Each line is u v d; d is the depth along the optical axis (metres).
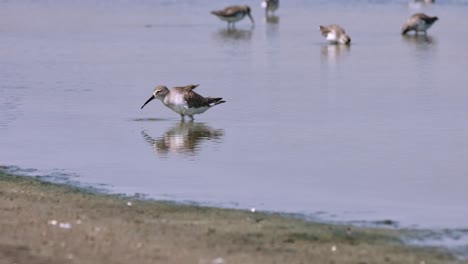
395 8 49.34
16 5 49.25
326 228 14.52
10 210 15.11
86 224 14.37
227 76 29.66
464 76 29.64
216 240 13.70
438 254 13.38
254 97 26.17
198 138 21.22
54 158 19.25
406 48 36.41
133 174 18.00
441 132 21.72
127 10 48.12
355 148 20.20
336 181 17.59
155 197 16.36
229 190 16.94
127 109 24.58
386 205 16.05
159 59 33.19
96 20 44.38
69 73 30.06
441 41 38.38
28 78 29.09
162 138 21.20
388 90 27.20
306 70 31.03
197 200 16.22
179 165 18.78
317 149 20.11
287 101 25.56
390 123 22.70
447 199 16.44
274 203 16.09
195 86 23.30
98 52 34.72
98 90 27.20
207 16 46.66
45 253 12.89
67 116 23.58
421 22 40.28
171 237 13.78
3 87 27.55
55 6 49.06
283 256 13.05
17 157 19.31
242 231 14.22
